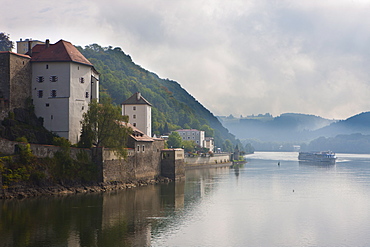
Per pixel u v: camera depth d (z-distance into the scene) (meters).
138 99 177.38
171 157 155.25
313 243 71.69
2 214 82.88
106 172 116.56
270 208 100.81
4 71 111.50
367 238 74.88
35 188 99.75
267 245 70.25
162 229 78.25
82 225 78.12
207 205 103.19
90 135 117.12
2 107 108.50
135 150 132.88
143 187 130.25
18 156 97.75
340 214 94.62
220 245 69.69
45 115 119.12
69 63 119.31
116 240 70.25
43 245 66.12
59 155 106.44
